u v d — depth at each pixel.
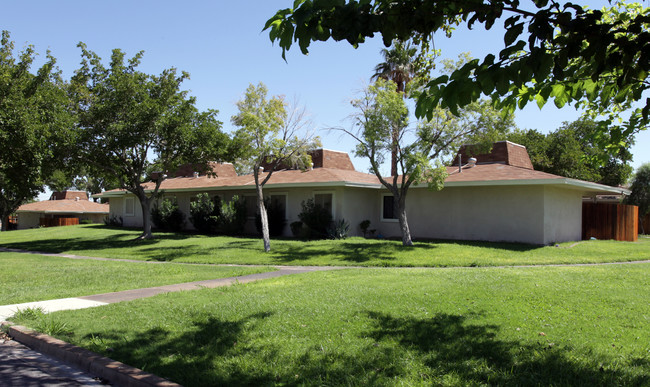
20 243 24.45
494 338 5.45
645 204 29.12
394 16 3.20
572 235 20.19
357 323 6.19
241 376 4.53
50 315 7.15
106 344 5.61
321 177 22.19
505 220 18.44
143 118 19.95
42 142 14.45
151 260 15.98
